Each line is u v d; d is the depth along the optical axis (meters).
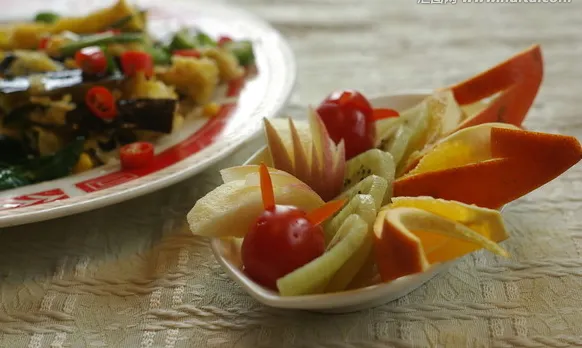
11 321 0.43
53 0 0.77
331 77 0.62
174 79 0.56
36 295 0.44
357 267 0.41
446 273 0.44
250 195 0.42
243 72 0.60
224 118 0.54
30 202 0.46
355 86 0.61
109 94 0.53
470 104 0.49
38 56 0.56
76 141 0.51
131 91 0.55
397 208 0.40
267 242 0.40
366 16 0.76
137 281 0.44
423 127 0.47
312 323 0.42
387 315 0.42
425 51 0.66
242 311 0.42
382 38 0.69
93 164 0.52
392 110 0.49
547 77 0.60
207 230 0.41
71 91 0.53
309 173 0.45
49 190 0.47
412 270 0.39
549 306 0.42
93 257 0.46
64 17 0.64
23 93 0.53
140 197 0.50
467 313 0.42
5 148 0.54
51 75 0.54
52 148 0.53
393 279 0.39
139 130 0.53
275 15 0.77
